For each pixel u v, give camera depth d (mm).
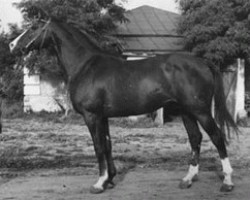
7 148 12445
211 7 19172
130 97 7277
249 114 21969
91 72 7469
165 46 21547
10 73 24625
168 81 7180
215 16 18953
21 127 17922
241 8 18625
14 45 7945
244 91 21953
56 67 20156
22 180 8203
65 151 11883
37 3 19188
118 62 7551
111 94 7336
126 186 7711
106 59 7598
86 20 19109
